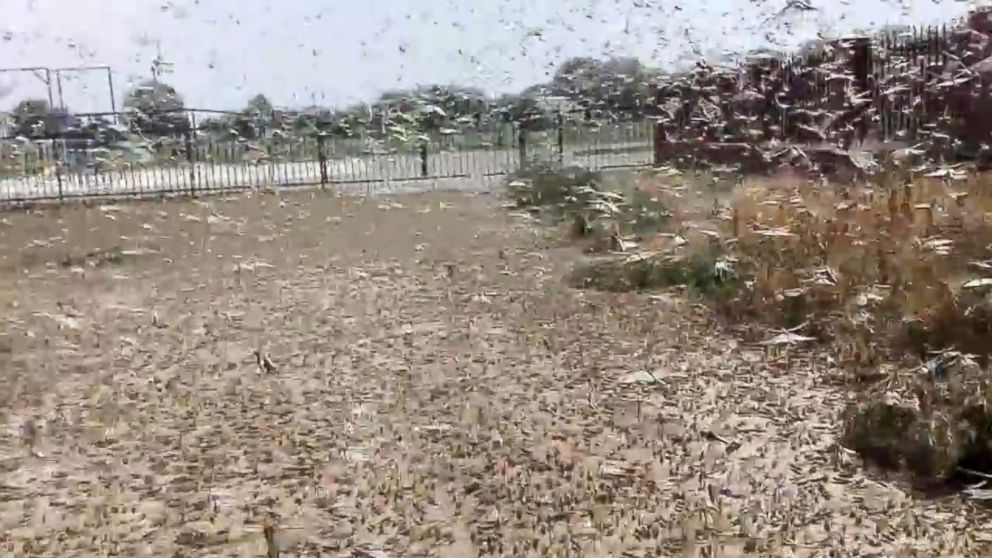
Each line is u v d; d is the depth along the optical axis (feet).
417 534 15.57
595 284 34.14
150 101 77.36
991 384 18.11
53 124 75.10
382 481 17.78
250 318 31.45
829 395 21.88
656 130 64.39
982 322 22.38
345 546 15.26
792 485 17.15
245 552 15.17
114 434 20.77
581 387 23.08
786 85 55.52
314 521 16.21
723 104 58.95
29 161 71.36
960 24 47.52
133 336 29.45
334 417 21.45
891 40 50.55
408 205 58.90
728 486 17.19
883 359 22.93
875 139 49.85
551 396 22.47
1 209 59.47
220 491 17.58
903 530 15.31
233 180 70.08
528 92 76.48
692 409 21.33
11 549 15.46
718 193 44.83
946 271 25.43
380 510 16.56
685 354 25.54
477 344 27.25
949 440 17.15
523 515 16.19
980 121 44.32
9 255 44.16
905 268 26.48
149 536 15.84
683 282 32.55
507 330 28.71
